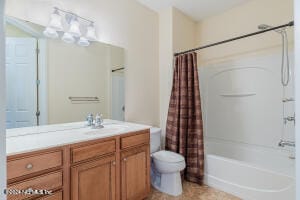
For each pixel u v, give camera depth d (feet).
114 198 4.98
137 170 5.73
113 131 5.55
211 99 9.25
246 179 6.21
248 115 8.02
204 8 8.71
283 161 6.89
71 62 5.82
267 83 7.48
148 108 8.38
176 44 8.64
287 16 7.25
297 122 1.94
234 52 8.73
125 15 7.37
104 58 6.67
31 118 5.01
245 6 8.37
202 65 9.87
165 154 7.06
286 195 5.33
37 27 5.07
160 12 8.89
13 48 4.71
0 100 1.53
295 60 1.95
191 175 7.56
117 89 7.13
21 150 3.39
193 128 7.67
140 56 8.00
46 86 5.31
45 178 3.67
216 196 6.45
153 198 6.36
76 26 5.65
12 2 4.62
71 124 5.84
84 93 6.16
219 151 8.79
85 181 4.35
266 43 7.79
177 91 7.88
